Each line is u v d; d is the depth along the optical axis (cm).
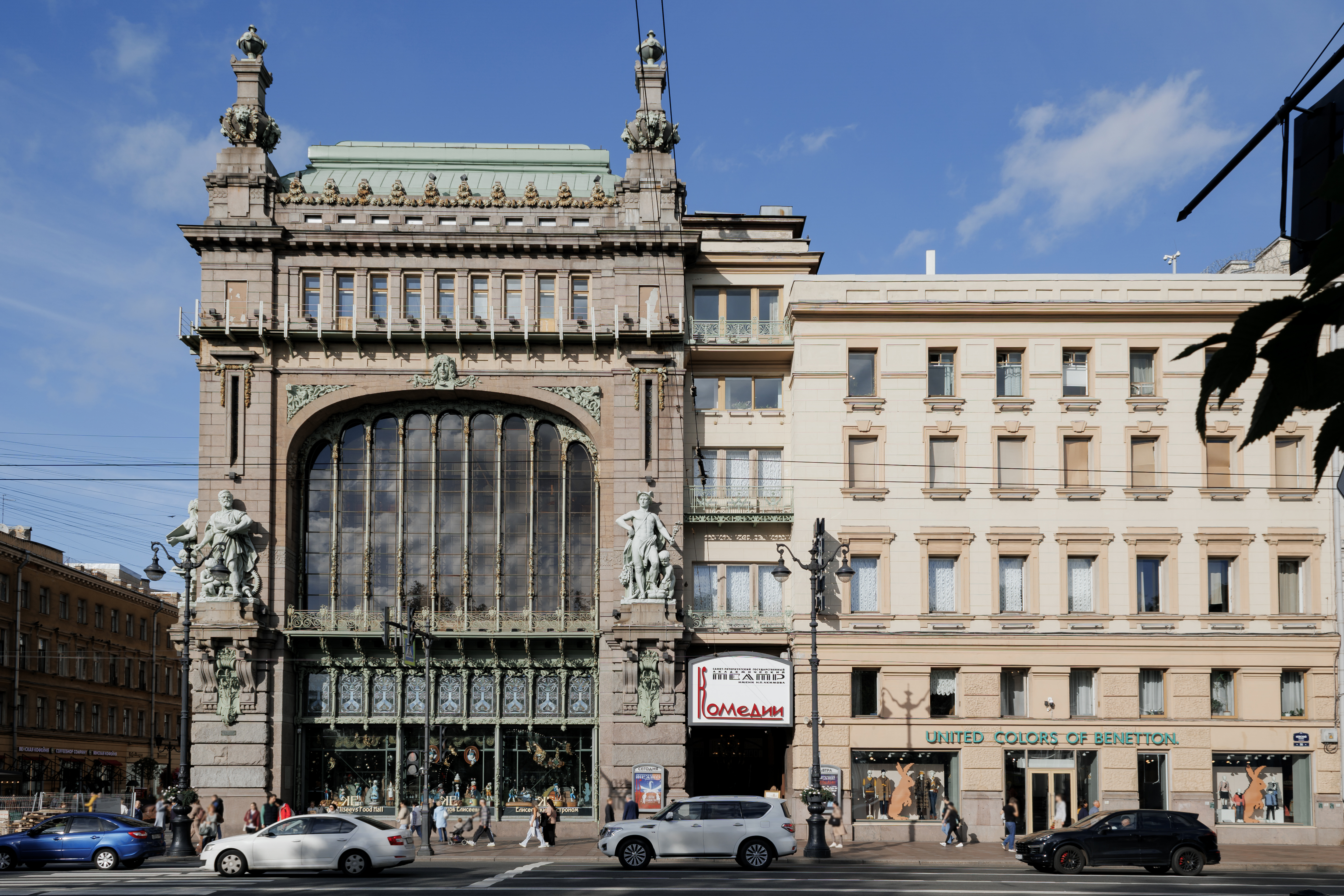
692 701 4669
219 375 4903
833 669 4703
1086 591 4791
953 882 2861
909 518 4794
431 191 5031
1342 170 348
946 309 4856
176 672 10081
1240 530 4750
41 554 7925
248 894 2531
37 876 3206
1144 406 4812
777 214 5400
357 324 4947
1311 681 4697
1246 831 4606
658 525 4800
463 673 4950
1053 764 4672
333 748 4925
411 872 3186
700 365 5122
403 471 5034
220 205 4947
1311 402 363
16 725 7188
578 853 3994
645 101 5144
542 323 5003
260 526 4825
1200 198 516
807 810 4416
